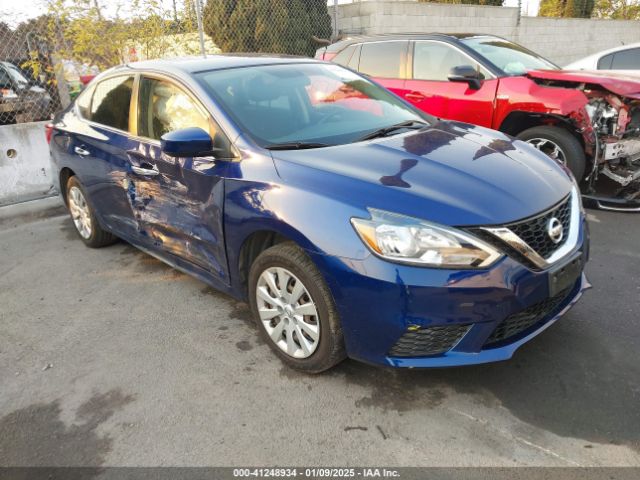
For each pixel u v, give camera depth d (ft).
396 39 20.86
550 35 44.73
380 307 7.43
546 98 16.34
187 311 11.51
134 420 8.21
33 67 22.99
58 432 8.08
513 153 9.62
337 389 8.63
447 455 7.16
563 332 9.75
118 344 10.40
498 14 40.06
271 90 10.84
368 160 8.72
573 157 16.14
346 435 7.64
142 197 11.62
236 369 9.34
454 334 7.52
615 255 13.01
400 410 8.07
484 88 17.92
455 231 7.23
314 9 33.55
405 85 20.02
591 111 15.89
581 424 7.55
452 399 8.23
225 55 12.55
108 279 13.41
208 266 10.41
